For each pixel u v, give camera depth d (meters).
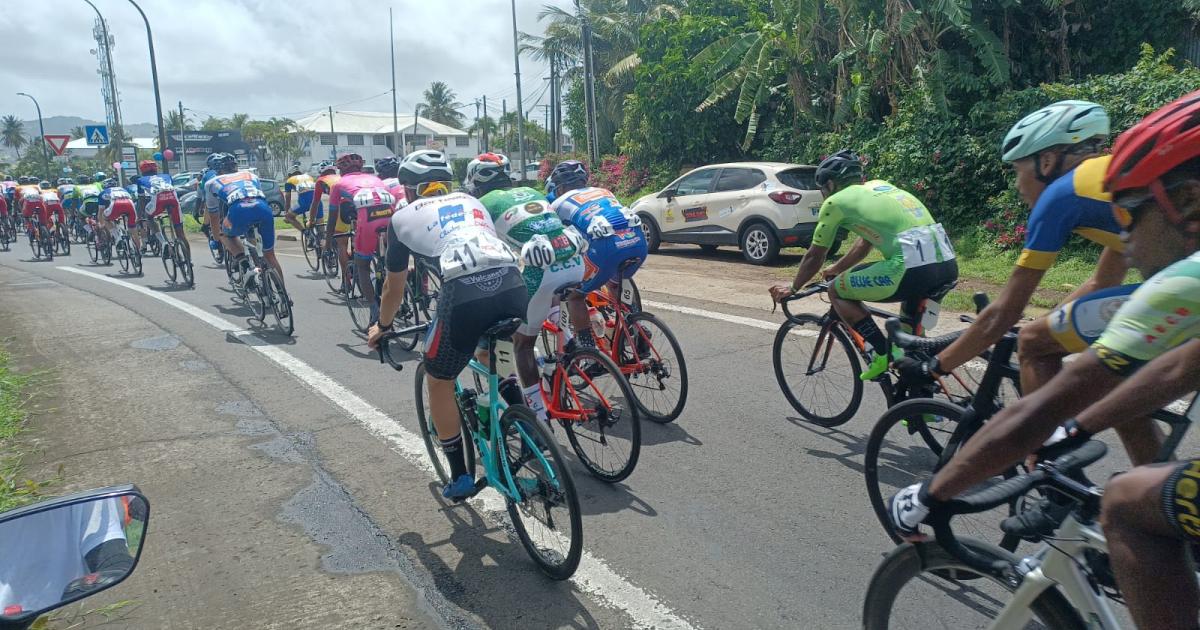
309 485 4.22
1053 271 8.95
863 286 4.25
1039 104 10.66
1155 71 9.79
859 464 4.29
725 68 16.80
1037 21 13.34
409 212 3.59
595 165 24.86
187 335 7.86
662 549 3.48
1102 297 2.47
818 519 3.70
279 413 5.39
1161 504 1.46
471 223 3.51
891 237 4.11
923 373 3.09
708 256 12.95
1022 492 1.84
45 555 1.53
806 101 15.41
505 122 56.53
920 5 12.45
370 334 3.82
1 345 7.61
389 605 3.09
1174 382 1.48
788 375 5.09
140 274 12.82
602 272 4.91
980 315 2.89
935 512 1.81
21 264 15.83
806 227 11.33
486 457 3.55
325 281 11.31
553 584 3.23
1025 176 3.17
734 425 4.96
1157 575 1.51
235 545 3.59
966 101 12.75
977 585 2.62
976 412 2.90
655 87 19.23
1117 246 2.78
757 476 4.20
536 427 3.15
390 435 4.91
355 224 7.89
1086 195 2.70
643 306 8.60
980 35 12.16
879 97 14.04
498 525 3.76
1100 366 1.56
